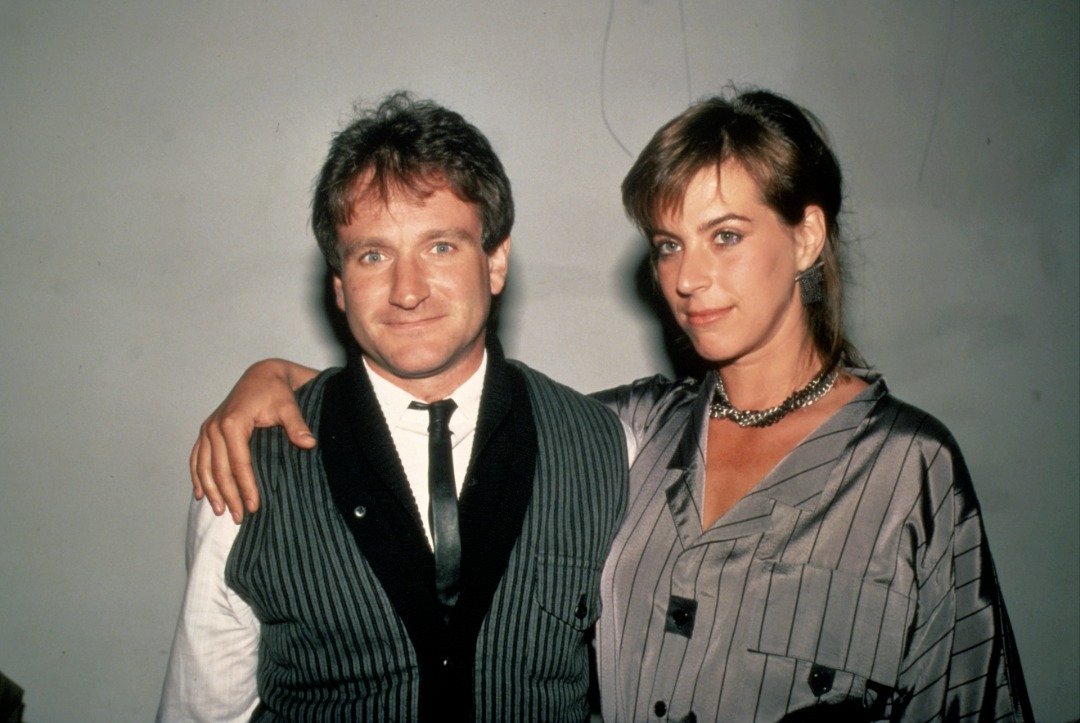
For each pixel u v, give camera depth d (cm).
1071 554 229
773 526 132
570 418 144
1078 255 224
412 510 127
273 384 141
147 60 191
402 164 120
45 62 189
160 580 200
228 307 196
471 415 134
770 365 141
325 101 195
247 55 193
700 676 131
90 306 194
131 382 196
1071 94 221
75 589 198
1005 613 132
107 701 201
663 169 130
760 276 129
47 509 196
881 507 130
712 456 144
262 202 196
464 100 200
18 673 198
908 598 128
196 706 134
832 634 128
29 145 190
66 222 192
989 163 220
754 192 128
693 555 135
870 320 218
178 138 193
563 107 203
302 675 128
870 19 212
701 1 205
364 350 131
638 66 204
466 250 124
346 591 125
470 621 126
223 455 130
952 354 222
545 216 204
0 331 192
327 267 198
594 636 150
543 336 206
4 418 194
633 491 146
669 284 137
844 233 216
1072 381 226
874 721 131
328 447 131
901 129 216
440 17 197
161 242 194
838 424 136
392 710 124
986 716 127
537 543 132
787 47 209
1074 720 231
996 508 226
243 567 127
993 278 222
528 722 127
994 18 217
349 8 195
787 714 127
